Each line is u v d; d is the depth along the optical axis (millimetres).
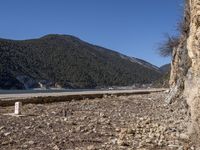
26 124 20328
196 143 13266
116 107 34219
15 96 43406
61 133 17438
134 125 19906
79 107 33531
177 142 14570
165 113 27406
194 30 13266
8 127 18953
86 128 18828
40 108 31359
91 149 13594
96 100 44906
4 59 156500
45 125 20016
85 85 193750
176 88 35125
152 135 16125
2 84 136375
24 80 152125
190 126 14219
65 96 43625
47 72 181625
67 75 193375
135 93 63281
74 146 14438
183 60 30734
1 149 13617
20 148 13844
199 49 13023
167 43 56906
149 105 36219
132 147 13875
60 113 27047
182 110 28062
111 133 17359
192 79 13742
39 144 14648
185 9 25453
